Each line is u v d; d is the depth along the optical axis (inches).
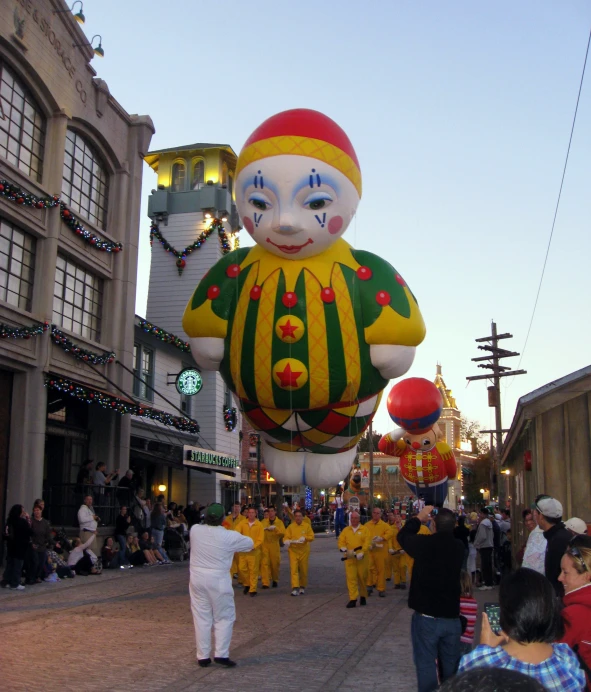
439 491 722.8
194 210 1315.2
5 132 700.7
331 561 904.9
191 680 290.8
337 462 538.6
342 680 295.3
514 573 128.7
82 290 847.7
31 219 729.0
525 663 120.6
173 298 1282.0
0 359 681.6
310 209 468.1
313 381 479.2
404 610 492.1
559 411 465.7
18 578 555.2
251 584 558.6
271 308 483.2
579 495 450.0
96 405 883.4
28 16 719.7
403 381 676.1
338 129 490.6
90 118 847.1
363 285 490.6
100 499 789.9
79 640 365.4
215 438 1237.7
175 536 845.8
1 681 282.8
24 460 706.8
